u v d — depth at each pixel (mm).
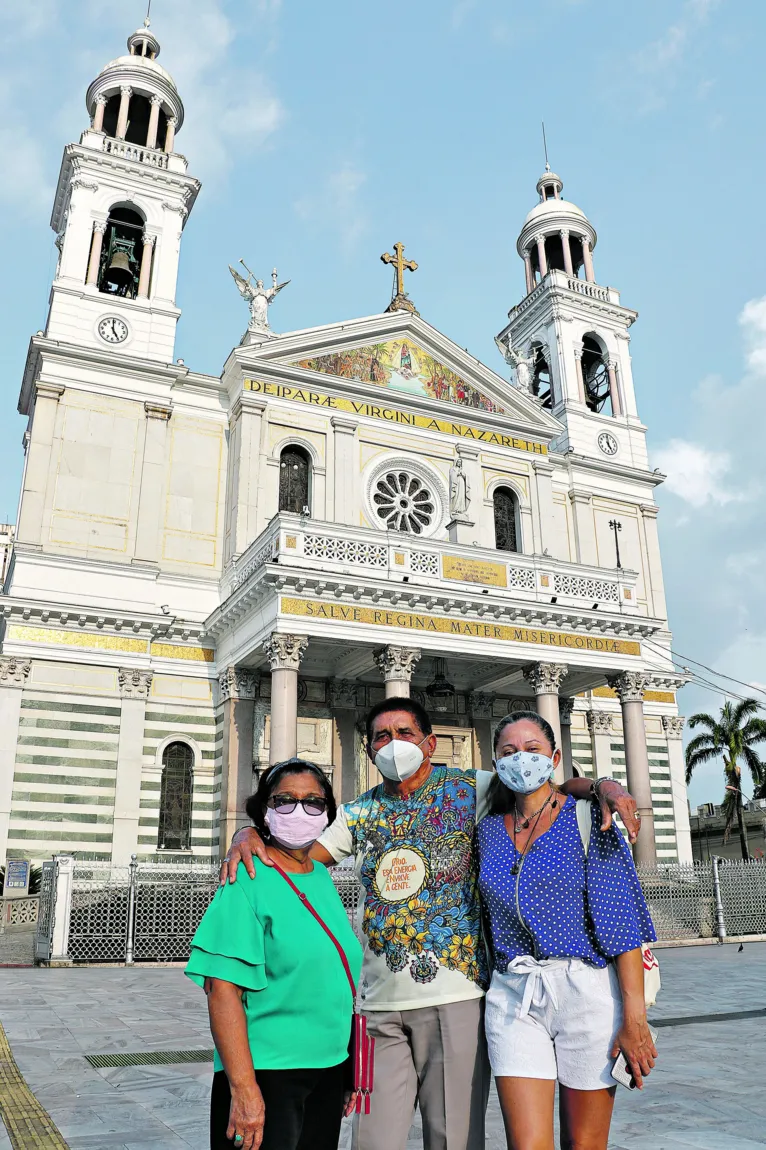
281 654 24406
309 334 33094
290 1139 3746
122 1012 12750
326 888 4305
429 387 35562
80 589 28906
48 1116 6977
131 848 27125
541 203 46938
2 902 24281
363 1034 4160
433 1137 4336
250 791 27734
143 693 28578
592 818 4523
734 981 16484
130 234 35281
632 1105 7496
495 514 35906
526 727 4527
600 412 43281
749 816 51625
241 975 3797
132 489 30594
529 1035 4215
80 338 31703
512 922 4387
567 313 42094
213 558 31203
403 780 4828
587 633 29281
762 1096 7766
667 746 37844
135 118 38688
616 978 4293
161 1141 6309
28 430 33719
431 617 26750
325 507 31953
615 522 39500
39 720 27281
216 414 32875
